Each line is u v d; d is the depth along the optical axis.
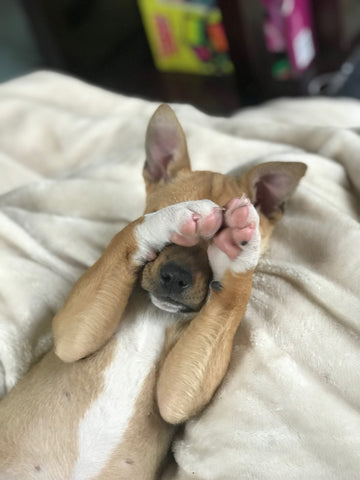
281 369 0.34
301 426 0.33
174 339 0.36
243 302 0.33
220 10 0.87
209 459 0.33
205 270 0.33
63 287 0.42
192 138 0.50
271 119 0.59
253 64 0.91
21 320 0.40
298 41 0.88
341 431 0.32
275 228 0.41
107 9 1.04
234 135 0.54
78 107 0.62
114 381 0.35
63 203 0.48
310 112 0.64
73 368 0.36
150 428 0.35
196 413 0.35
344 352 0.34
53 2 0.95
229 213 0.30
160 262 0.33
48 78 0.64
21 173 0.54
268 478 0.32
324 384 0.34
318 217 0.40
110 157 0.53
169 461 0.37
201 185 0.37
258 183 0.39
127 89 0.99
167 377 0.34
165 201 0.37
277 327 0.36
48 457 0.34
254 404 0.34
